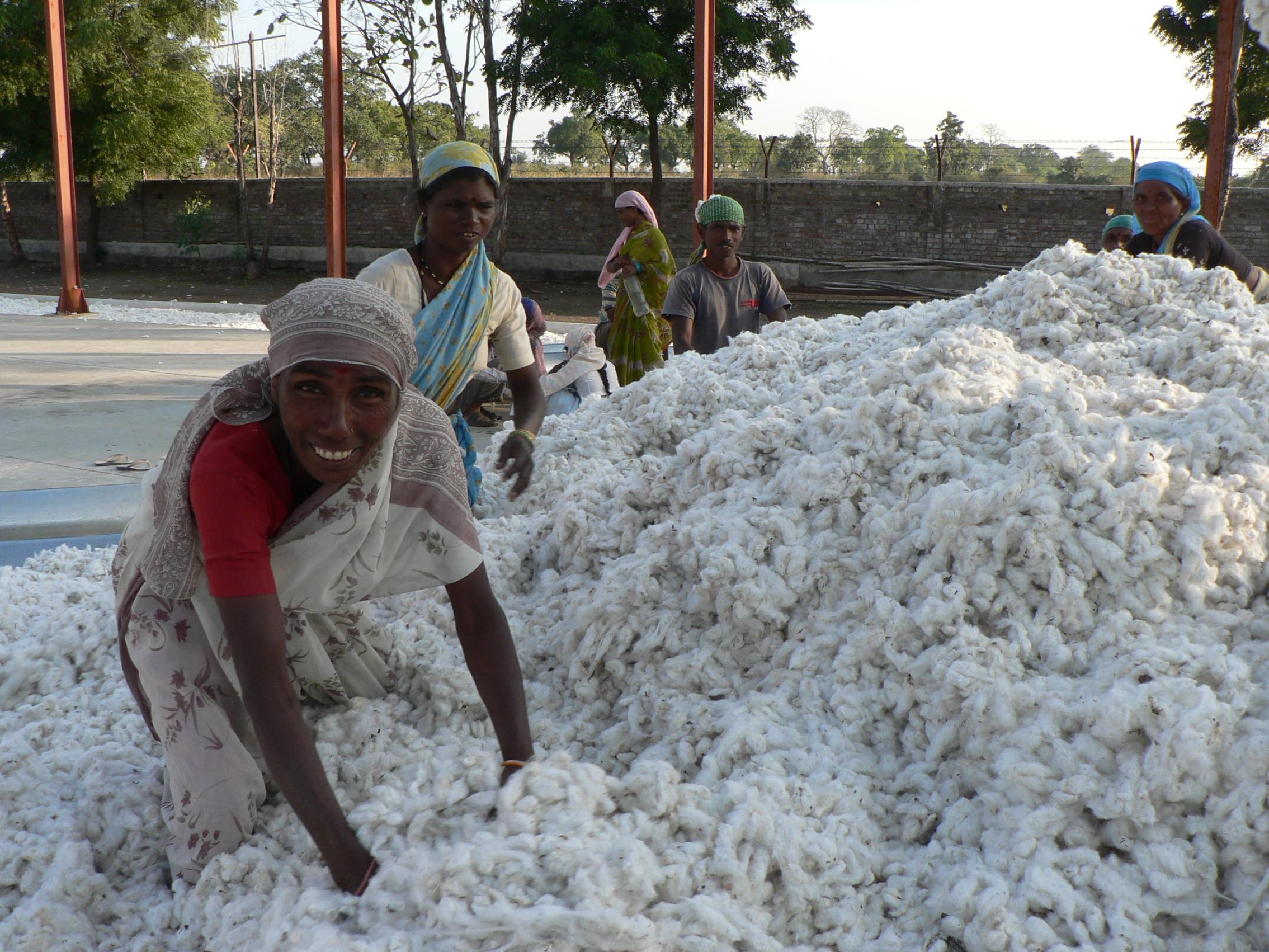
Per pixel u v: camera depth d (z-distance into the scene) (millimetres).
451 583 2025
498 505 3793
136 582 1990
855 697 2205
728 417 2980
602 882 1678
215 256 31359
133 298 24203
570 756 1956
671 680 2406
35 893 1937
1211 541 2172
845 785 2025
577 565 2914
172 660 1955
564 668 2578
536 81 24219
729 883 1780
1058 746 1910
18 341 13000
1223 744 1814
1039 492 2248
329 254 14133
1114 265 3375
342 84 13953
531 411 3299
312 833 1783
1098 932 1703
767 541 2473
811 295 24125
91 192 32188
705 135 12141
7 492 5215
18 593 3186
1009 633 2146
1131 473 2277
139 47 30391
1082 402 2518
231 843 1973
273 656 1747
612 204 26203
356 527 1850
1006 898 1743
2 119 30125
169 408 7879
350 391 1642
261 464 1768
